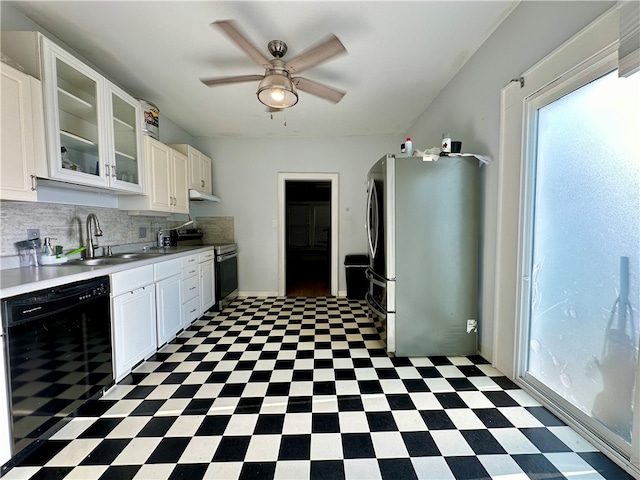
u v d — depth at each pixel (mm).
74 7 1782
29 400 1362
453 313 2391
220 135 4418
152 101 3154
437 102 3096
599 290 1404
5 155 1491
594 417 1438
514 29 1881
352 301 4316
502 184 2047
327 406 1739
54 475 1254
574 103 1508
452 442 1438
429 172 2328
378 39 2146
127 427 1559
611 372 1353
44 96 1699
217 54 2295
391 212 2346
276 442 1447
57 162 1771
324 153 4504
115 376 1945
